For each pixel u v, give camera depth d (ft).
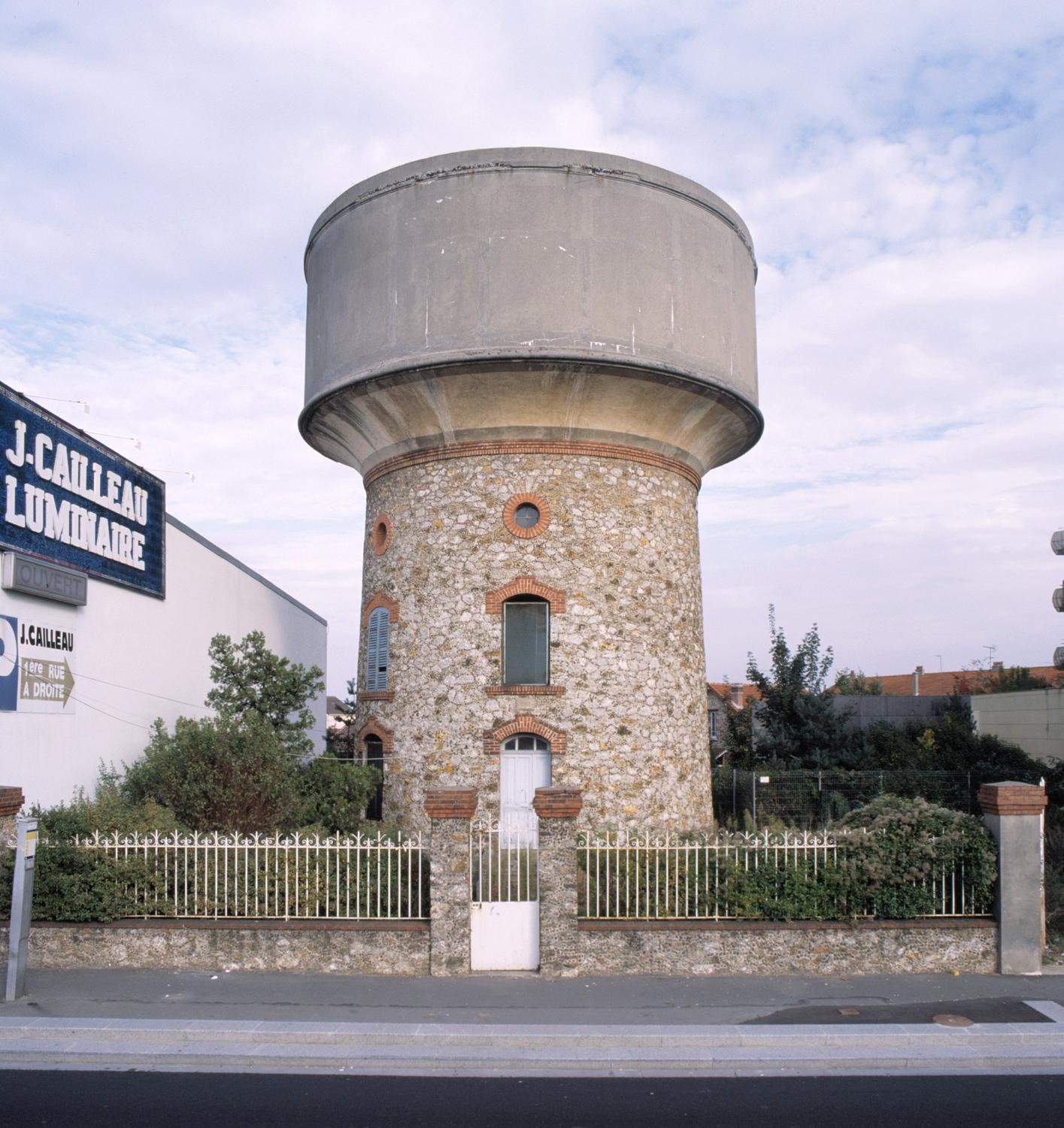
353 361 65.87
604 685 64.69
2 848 41.98
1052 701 90.68
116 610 64.28
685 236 65.46
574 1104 29.30
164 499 72.54
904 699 124.36
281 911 42.19
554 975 39.81
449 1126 27.50
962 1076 31.89
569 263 61.98
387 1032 33.81
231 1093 29.94
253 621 94.43
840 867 41.47
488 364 61.36
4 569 50.88
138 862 41.75
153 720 69.82
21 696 52.26
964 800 85.25
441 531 66.85
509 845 42.09
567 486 65.98
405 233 64.28
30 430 54.13
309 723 64.59
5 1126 27.37
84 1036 34.06
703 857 43.04
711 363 65.57
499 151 62.69
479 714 64.28
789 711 98.12
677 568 69.51
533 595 65.21
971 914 42.14
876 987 39.01
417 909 43.14
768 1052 33.17
